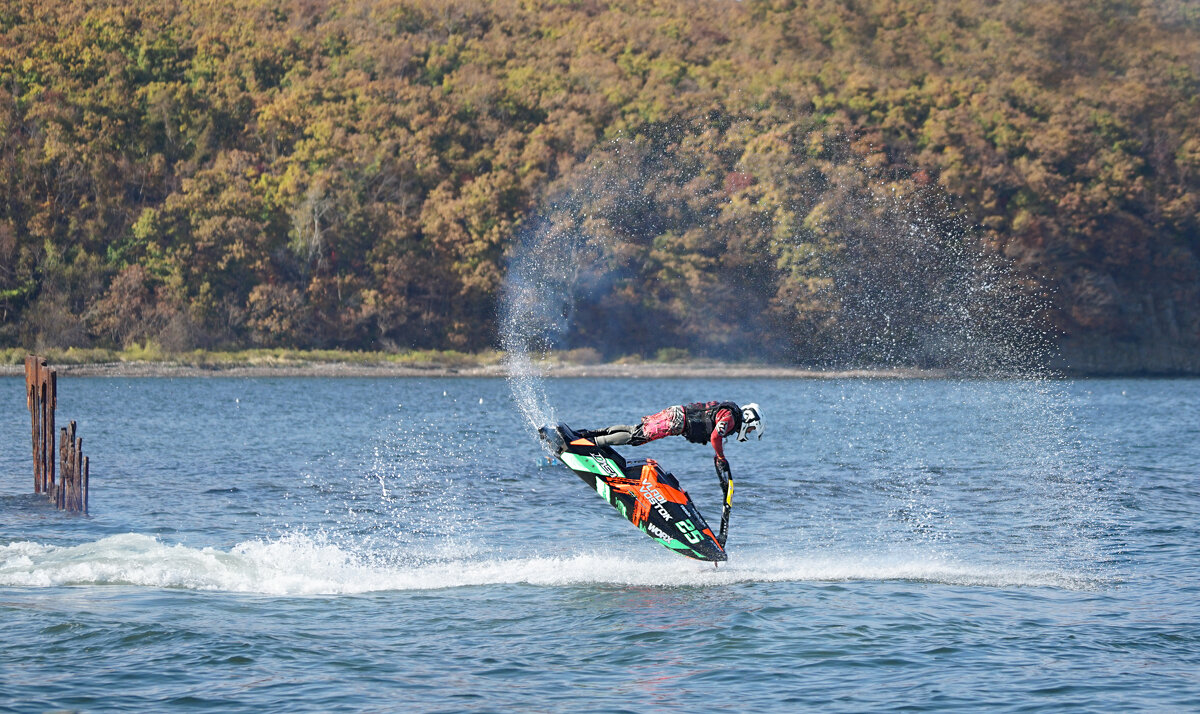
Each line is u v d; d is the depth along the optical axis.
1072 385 198.88
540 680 23.09
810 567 34.81
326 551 37.31
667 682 23.03
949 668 23.95
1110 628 27.11
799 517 46.69
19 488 54.59
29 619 26.58
